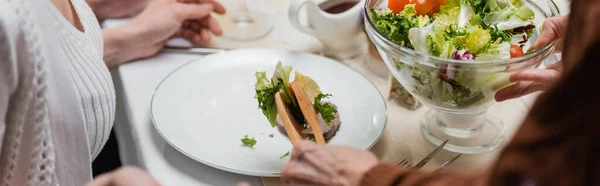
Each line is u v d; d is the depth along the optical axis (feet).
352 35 3.60
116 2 3.89
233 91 3.26
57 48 2.61
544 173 1.19
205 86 3.26
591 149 1.15
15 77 2.40
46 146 2.61
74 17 3.06
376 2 3.06
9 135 2.58
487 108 2.98
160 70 3.49
